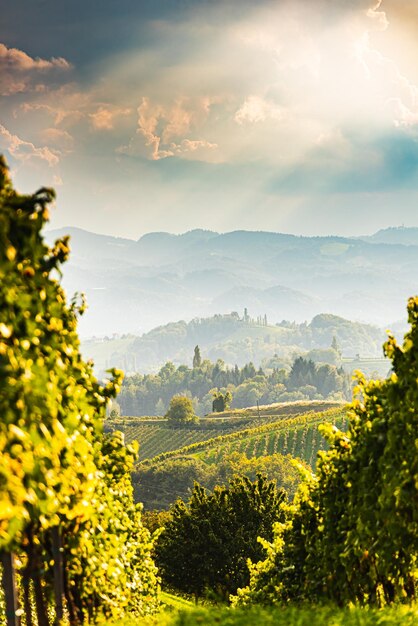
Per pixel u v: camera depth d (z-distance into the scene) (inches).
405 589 778.8
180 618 655.1
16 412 458.0
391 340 685.3
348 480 778.2
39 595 680.4
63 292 635.5
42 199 507.5
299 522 1005.8
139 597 1068.5
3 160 499.2
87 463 613.9
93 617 762.2
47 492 506.6
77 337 677.3
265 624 601.9
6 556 555.2
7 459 446.3
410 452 653.9
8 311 488.1
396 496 673.0
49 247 547.5
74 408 581.9
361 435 764.0
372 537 727.1
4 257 475.8
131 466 884.0
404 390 667.4
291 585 1010.7
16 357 486.6
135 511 1167.0
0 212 485.4
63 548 669.9
